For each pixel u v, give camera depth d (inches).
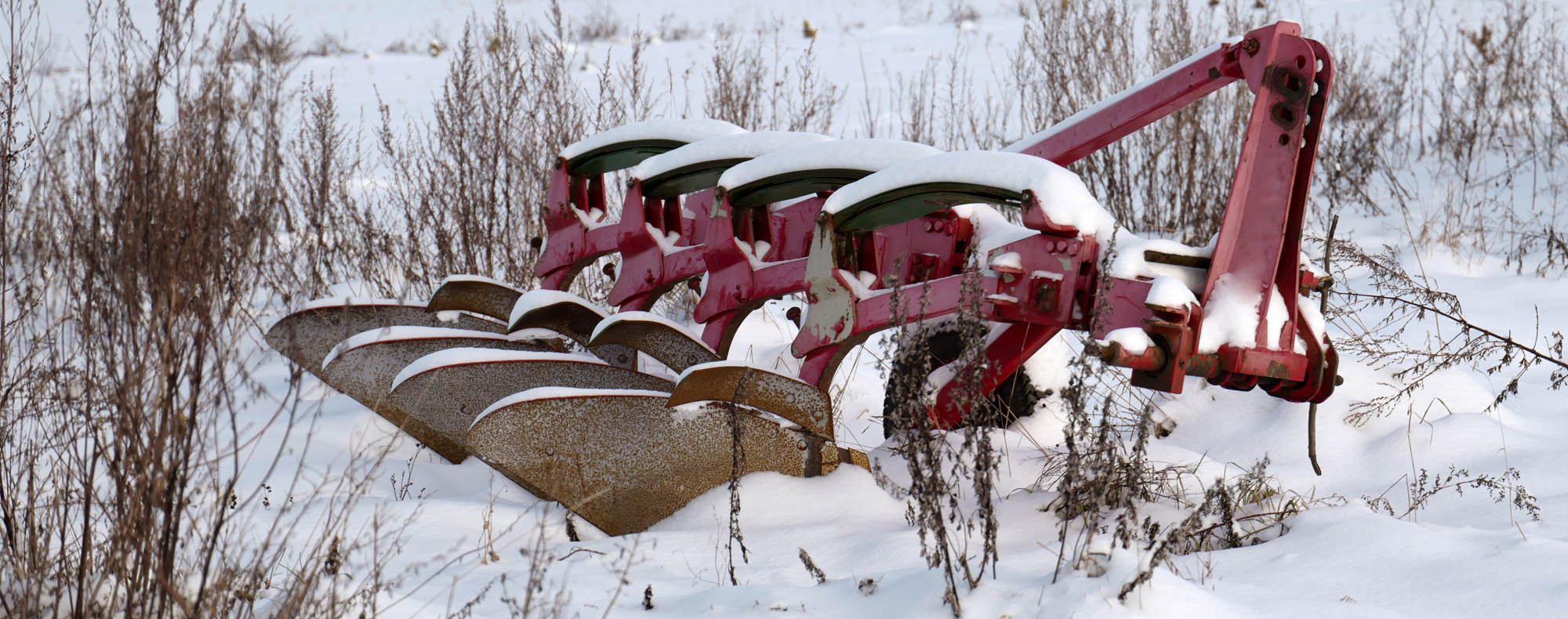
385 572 109.4
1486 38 350.3
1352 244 206.8
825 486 133.0
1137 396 166.2
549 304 160.6
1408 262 241.3
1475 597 90.6
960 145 339.6
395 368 164.6
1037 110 297.3
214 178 77.5
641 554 116.6
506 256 248.5
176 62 79.0
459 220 242.1
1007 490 132.6
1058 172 119.9
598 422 128.8
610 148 190.5
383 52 936.9
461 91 248.4
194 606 77.4
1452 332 192.2
